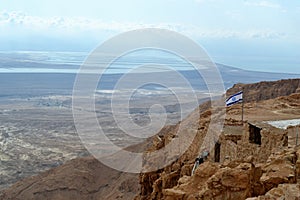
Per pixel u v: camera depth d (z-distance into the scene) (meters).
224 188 18.38
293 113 42.19
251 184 18.30
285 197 14.54
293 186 15.22
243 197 17.97
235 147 28.67
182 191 20.50
